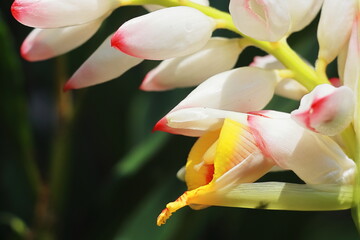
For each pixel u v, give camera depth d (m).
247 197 0.35
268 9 0.35
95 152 0.61
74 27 0.38
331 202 0.35
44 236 0.53
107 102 0.58
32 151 0.53
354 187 0.35
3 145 0.61
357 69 0.35
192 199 0.35
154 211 0.51
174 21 0.36
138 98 0.58
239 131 0.35
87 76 0.37
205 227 0.56
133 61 0.37
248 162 0.35
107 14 0.38
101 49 0.37
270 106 0.47
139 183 0.51
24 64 0.69
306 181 0.35
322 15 0.36
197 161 0.36
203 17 0.36
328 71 0.50
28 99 0.70
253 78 0.36
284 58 0.36
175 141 0.50
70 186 0.57
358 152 0.35
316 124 0.34
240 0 0.35
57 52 0.38
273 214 0.51
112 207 0.51
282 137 0.35
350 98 0.34
